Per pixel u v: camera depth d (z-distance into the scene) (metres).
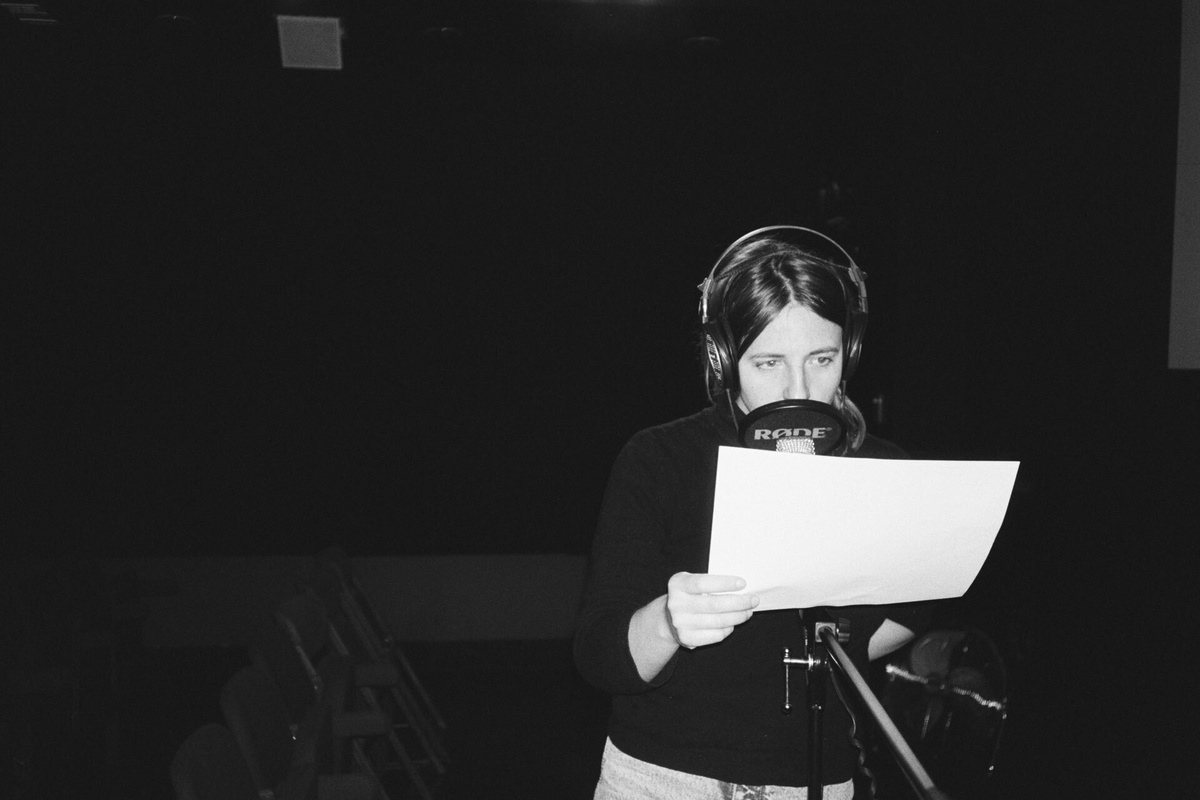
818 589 0.78
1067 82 2.98
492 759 3.90
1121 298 2.71
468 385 4.98
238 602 4.95
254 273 4.84
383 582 5.04
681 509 1.04
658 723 1.02
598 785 1.09
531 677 4.89
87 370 4.81
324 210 4.84
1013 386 3.28
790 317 0.91
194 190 4.77
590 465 5.02
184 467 4.90
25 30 4.34
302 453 4.95
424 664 4.94
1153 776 2.43
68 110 4.66
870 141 4.19
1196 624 2.39
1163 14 2.58
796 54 4.56
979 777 2.35
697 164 4.86
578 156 4.87
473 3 3.99
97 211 4.73
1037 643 2.91
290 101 4.76
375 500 5.00
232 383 4.88
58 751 3.08
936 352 3.76
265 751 2.06
